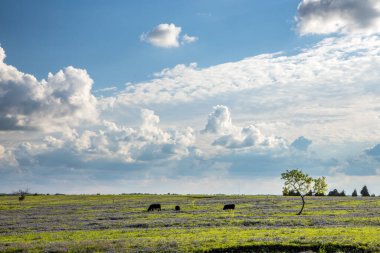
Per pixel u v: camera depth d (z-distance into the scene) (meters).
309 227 49.09
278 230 45.22
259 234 41.69
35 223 67.38
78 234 48.84
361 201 108.38
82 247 36.38
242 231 45.22
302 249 34.12
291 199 124.12
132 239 40.38
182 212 81.44
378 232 41.38
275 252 33.59
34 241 43.56
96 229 55.28
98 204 118.69
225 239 37.94
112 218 72.31
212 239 37.97
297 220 57.41
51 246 37.59
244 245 34.84
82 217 76.50
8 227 61.69
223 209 86.75
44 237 47.22
